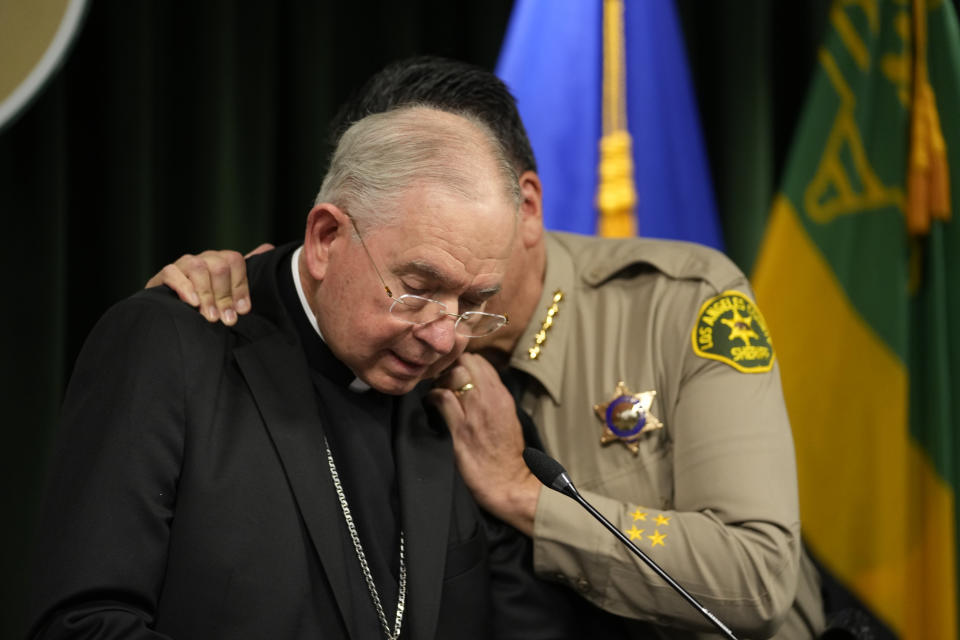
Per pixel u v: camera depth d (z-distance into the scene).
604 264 7.26
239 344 5.59
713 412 6.50
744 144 11.60
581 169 10.70
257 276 6.01
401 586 5.58
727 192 11.61
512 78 10.80
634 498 6.66
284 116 11.20
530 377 7.06
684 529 6.22
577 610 6.58
